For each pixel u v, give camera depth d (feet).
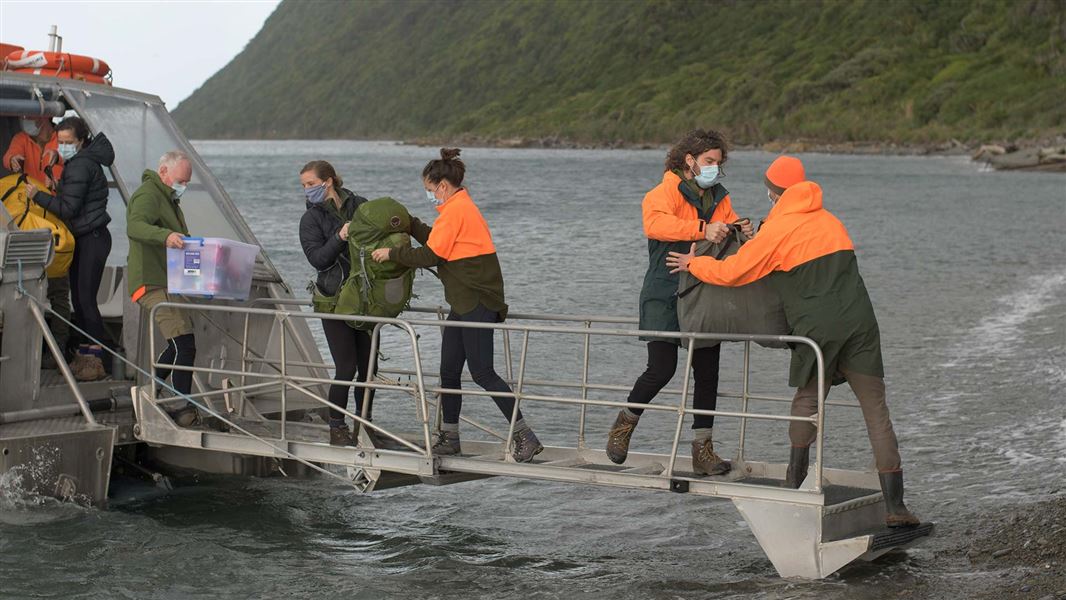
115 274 28.78
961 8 426.51
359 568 21.16
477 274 21.29
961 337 44.42
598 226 104.94
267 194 162.71
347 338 22.57
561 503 25.57
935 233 92.38
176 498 25.00
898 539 19.44
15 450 22.11
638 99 518.37
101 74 29.09
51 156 27.63
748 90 453.58
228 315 26.30
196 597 19.49
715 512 24.89
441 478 22.00
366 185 202.08
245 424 24.84
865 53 420.77
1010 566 19.83
